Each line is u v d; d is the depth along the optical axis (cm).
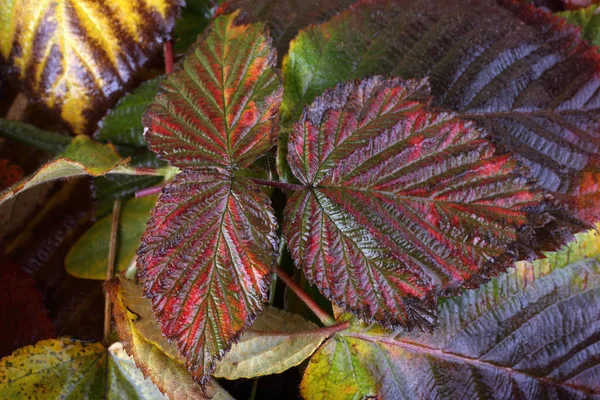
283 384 39
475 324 38
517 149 38
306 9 41
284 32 40
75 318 41
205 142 35
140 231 41
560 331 38
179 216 34
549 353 38
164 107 36
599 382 38
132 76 42
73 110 42
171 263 34
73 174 37
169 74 36
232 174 35
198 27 43
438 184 35
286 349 36
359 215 35
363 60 39
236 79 36
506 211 35
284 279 37
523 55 39
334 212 35
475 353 38
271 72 36
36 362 38
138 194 37
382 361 37
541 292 38
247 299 34
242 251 34
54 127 43
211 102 36
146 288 34
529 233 35
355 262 35
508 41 39
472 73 39
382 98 36
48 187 42
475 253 35
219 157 35
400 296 35
